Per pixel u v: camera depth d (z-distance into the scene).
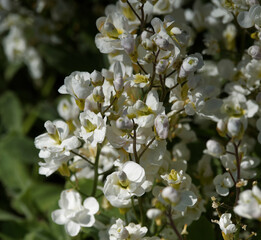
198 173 0.44
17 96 0.63
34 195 0.52
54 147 0.40
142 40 0.40
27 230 0.50
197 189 0.42
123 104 0.40
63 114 0.43
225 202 0.42
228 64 0.44
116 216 0.43
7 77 0.64
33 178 0.54
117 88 0.39
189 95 0.40
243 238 0.43
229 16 0.44
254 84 0.43
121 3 0.42
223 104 0.42
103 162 0.45
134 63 0.40
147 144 0.39
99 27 0.41
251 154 0.45
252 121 0.45
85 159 0.41
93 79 0.39
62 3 0.56
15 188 0.54
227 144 0.43
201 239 0.42
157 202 0.39
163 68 0.39
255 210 0.36
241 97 0.41
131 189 0.39
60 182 0.54
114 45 0.40
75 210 0.41
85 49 0.58
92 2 0.57
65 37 0.58
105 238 0.41
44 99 0.62
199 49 0.47
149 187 0.40
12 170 0.54
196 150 0.46
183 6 0.53
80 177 0.45
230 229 0.39
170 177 0.40
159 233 0.42
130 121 0.38
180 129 0.44
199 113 0.40
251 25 0.41
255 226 0.43
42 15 0.58
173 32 0.40
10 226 0.50
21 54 0.62
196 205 0.41
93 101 0.39
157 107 0.39
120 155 0.40
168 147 0.45
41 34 0.58
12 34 0.61
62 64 0.55
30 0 0.57
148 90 0.40
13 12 0.58
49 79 0.62
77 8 0.56
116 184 0.39
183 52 0.41
